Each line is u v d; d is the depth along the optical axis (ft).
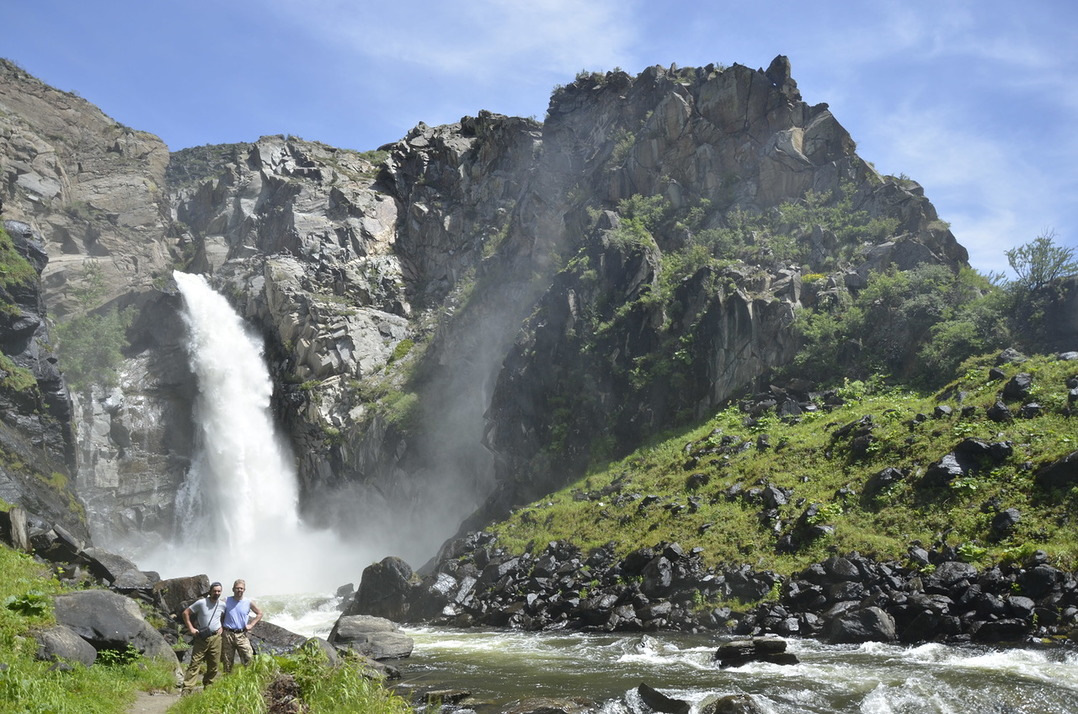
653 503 96.17
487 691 51.39
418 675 58.08
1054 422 78.02
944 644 58.03
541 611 84.48
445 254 195.21
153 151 257.14
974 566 65.36
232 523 170.71
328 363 172.35
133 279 211.82
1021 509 69.36
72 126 245.04
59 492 118.83
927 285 114.62
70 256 207.10
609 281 136.36
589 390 127.03
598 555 89.97
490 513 124.88
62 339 180.24
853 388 107.04
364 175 226.38
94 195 228.63
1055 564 61.98
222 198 232.12
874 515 78.18
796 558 76.74
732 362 118.01
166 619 68.28
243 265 202.39
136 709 41.22
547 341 133.90
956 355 103.24
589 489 111.65
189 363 184.96
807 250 132.67
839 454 90.12
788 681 49.42
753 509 86.63
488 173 200.34
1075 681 46.01
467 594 94.73
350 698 39.91
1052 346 97.86
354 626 69.51
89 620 49.47
